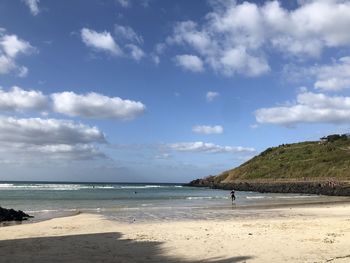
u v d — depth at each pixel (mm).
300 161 133500
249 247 15406
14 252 15383
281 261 12828
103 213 35406
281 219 27766
